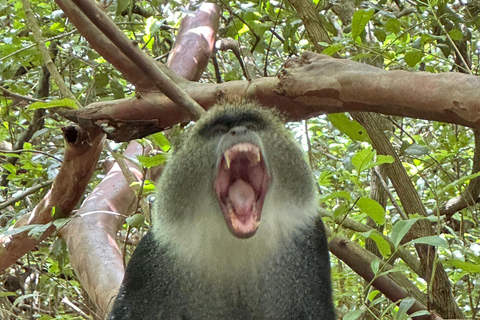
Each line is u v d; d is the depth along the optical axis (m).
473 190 1.75
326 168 1.91
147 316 1.32
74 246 1.64
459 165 1.86
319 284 1.32
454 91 1.23
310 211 1.33
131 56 1.33
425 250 1.57
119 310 1.32
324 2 1.73
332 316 1.32
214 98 1.43
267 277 1.32
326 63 1.34
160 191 1.34
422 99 1.25
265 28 1.78
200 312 1.33
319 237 1.34
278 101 1.39
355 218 1.53
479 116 1.21
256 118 1.31
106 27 1.31
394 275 1.57
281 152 1.31
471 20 1.69
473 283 1.74
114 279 1.55
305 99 1.35
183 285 1.33
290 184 1.31
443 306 1.55
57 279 1.85
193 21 1.89
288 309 1.32
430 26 1.71
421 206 1.57
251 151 1.28
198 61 1.83
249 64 1.89
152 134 1.46
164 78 1.35
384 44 1.85
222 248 1.31
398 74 1.28
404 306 1.32
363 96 1.31
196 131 1.32
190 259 1.32
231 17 1.86
